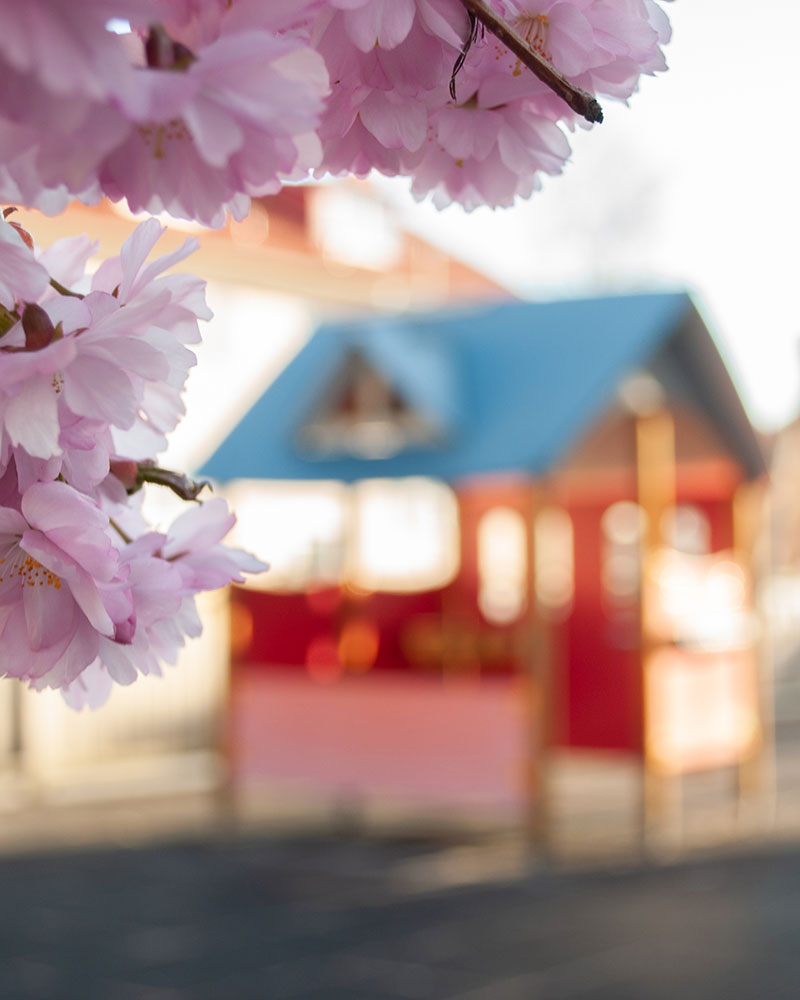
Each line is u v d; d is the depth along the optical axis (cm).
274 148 52
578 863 823
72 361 58
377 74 64
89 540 57
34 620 59
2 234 57
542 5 66
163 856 857
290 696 923
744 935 647
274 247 1680
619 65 69
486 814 937
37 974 570
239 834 930
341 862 838
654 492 860
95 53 45
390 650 917
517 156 71
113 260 63
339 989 548
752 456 931
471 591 978
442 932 653
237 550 74
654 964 593
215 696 1286
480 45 67
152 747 1236
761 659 996
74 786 1161
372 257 1966
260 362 1619
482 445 789
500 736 838
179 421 71
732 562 970
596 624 923
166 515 1351
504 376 827
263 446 881
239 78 50
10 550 59
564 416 780
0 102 45
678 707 900
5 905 710
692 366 880
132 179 52
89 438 61
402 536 1317
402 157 71
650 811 871
